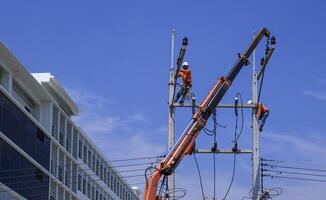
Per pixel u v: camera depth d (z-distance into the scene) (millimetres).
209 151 36562
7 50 64562
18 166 67438
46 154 75188
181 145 35812
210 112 36406
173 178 35531
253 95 37438
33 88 73562
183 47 36125
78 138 86062
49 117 76438
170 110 36469
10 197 65500
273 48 37438
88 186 89375
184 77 36531
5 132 64375
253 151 36875
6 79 67125
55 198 77250
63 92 80562
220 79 37062
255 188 36531
